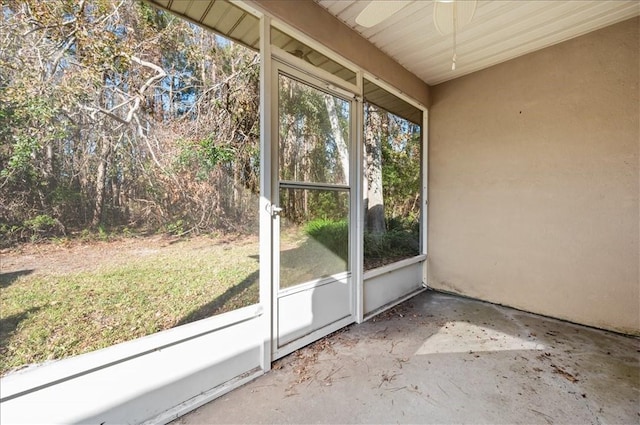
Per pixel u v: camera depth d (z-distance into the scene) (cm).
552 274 269
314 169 223
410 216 342
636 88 227
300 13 200
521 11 215
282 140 199
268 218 187
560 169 262
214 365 165
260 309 183
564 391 165
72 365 121
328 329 234
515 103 287
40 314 124
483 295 315
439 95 346
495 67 300
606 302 242
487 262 311
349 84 245
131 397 137
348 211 253
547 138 268
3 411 109
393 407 153
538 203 275
